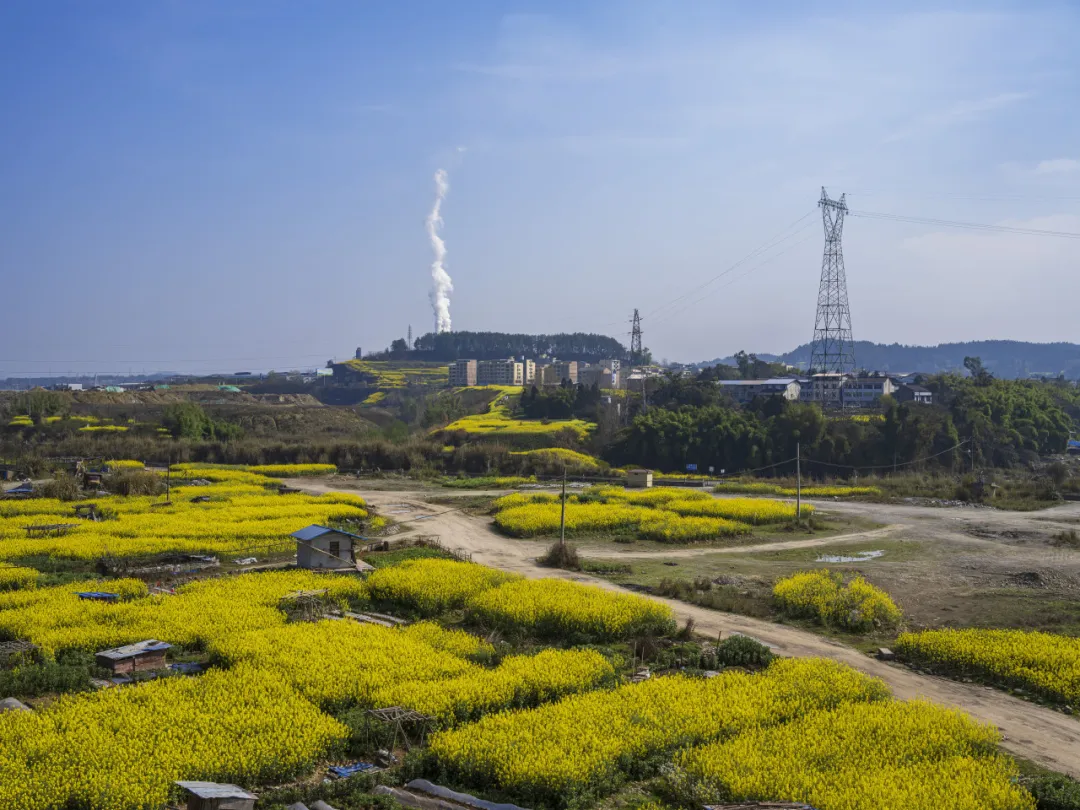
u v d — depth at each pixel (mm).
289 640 35344
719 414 127062
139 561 54812
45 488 81188
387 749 26531
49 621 37156
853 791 22406
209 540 60594
